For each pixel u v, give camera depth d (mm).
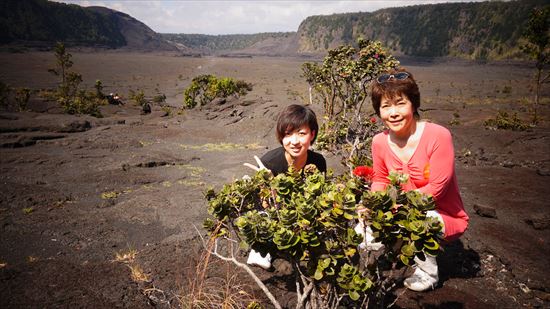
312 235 1613
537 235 3770
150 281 2695
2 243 3643
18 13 164375
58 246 3609
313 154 2809
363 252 2705
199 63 120688
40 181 6043
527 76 66562
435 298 2549
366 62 7301
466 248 3357
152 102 29500
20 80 46250
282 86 47281
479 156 7992
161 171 6980
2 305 2258
